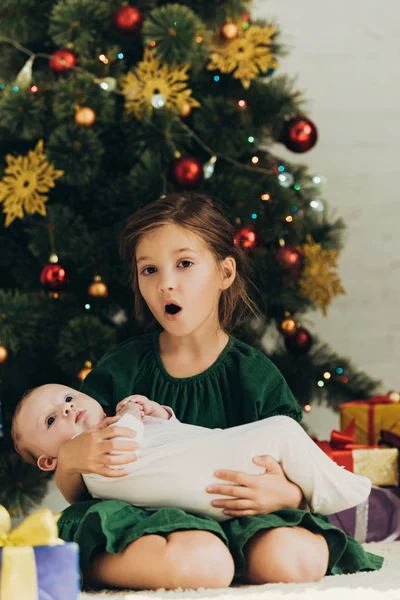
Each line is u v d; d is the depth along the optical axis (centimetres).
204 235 178
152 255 176
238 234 261
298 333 287
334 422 372
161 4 297
